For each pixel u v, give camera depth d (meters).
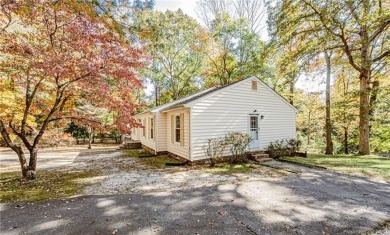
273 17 13.90
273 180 7.33
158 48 23.89
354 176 7.82
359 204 5.16
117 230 3.96
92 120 8.98
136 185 7.03
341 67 16.39
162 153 13.95
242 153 10.95
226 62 23.66
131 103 8.96
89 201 5.42
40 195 6.02
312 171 8.71
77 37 6.74
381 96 13.91
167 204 5.20
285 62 13.80
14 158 14.69
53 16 6.66
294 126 13.73
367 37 11.63
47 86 8.19
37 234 3.85
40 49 6.66
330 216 4.51
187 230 3.95
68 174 8.91
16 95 8.02
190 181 7.43
